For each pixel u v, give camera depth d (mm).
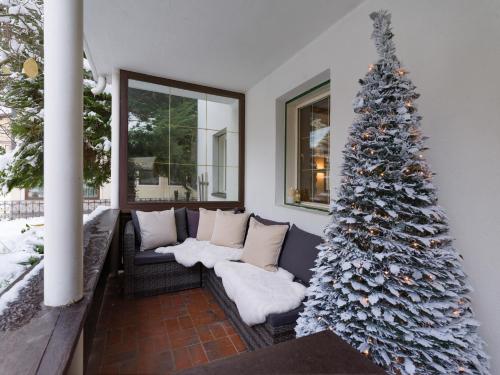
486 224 1226
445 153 1393
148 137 3402
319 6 1971
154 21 2172
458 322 1021
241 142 3887
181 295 2648
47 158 859
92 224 2264
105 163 4352
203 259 2594
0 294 940
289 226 2520
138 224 3010
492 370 1187
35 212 4652
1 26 1979
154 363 1649
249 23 2193
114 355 1721
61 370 596
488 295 1211
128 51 2691
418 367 952
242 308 1737
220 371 742
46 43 863
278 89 3037
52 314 823
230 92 3803
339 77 2137
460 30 1331
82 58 930
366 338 1019
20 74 2629
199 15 2092
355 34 1982
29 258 2143
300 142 3102
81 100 918
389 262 1036
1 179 3244
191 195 3688
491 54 1213
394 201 1075
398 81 1122
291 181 3164
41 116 3021
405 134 1082
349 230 1152
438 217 1065
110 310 2328
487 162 1227
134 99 3295
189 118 3670
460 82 1332
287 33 2332
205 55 2760
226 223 3018
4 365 602
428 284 1002
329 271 1198
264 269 2217
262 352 837
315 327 1188
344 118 2082
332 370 755
